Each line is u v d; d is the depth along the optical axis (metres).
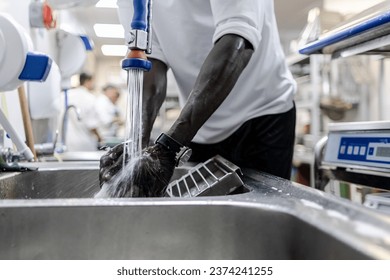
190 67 0.96
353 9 1.00
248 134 1.00
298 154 3.01
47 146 1.58
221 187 0.58
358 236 0.28
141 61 0.53
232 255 0.41
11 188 0.78
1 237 0.40
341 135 1.19
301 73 3.39
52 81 1.48
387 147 0.97
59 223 0.41
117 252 0.41
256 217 0.40
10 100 1.24
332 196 0.45
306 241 0.34
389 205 0.78
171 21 0.91
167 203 0.42
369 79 3.08
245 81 0.95
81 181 0.96
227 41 0.62
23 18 1.48
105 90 4.95
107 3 2.29
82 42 1.96
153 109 0.84
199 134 1.00
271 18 0.97
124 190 0.55
